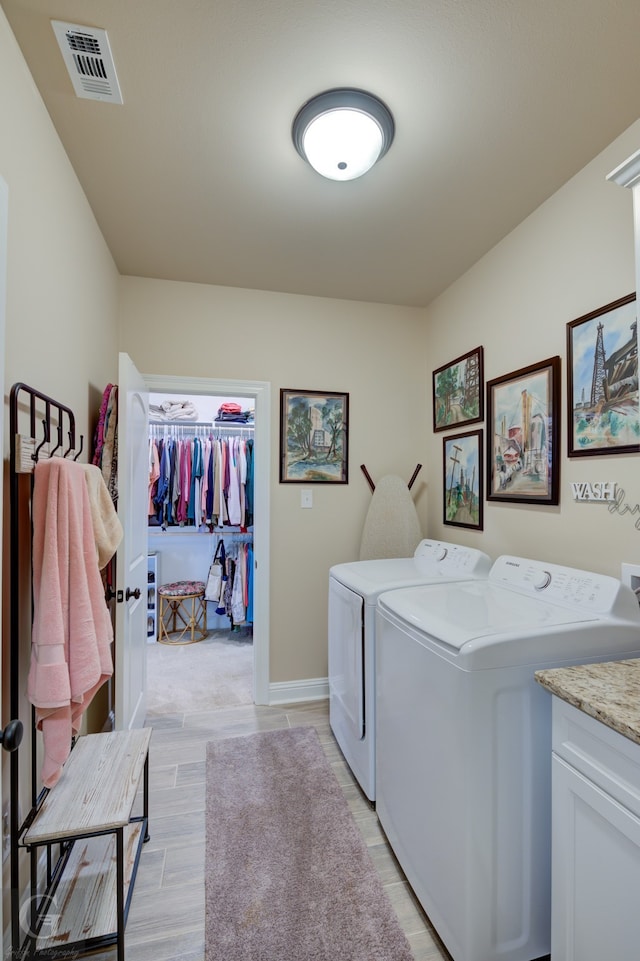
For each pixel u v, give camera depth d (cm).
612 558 154
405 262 238
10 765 114
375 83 131
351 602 195
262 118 144
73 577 119
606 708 93
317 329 282
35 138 130
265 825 170
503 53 122
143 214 196
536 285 192
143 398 241
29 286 126
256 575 272
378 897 140
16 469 110
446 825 121
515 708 117
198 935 128
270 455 273
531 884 118
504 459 213
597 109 141
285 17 112
